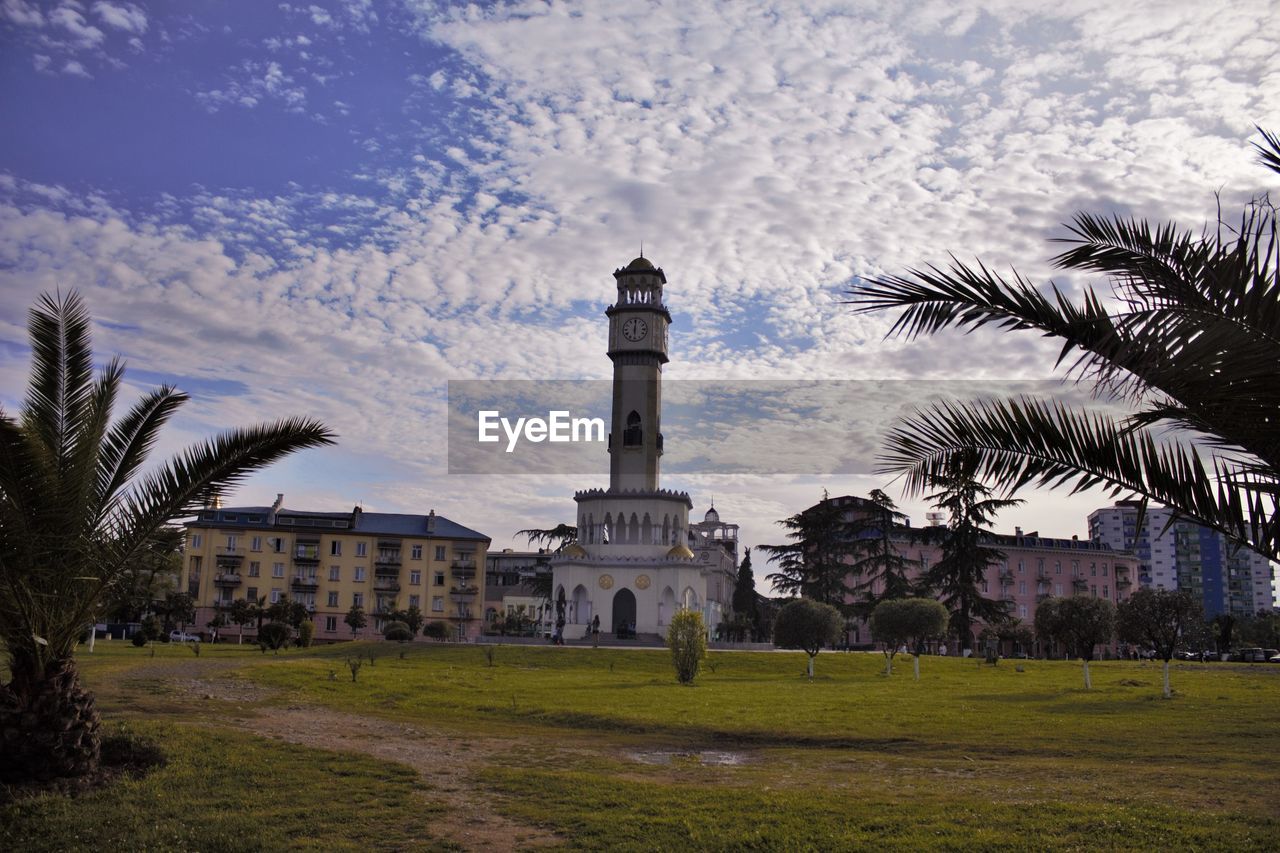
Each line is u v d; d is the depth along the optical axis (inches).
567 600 4035.4
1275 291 434.0
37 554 729.0
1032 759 979.9
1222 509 478.3
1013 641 4411.9
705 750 1058.7
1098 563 5561.0
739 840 645.3
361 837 666.8
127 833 667.4
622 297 4475.9
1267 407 440.1
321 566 4394.7
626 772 903.7
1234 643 5354.3
